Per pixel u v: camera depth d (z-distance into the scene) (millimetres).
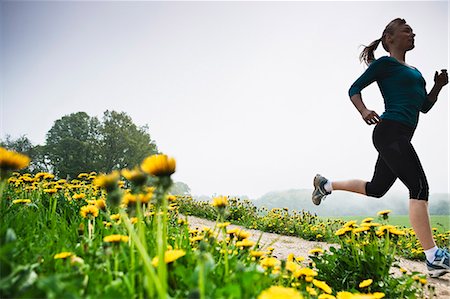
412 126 3035
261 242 4922
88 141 42000
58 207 2961
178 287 1249
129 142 43688
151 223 1778
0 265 1040
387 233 2420
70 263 1263
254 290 1165
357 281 2322
